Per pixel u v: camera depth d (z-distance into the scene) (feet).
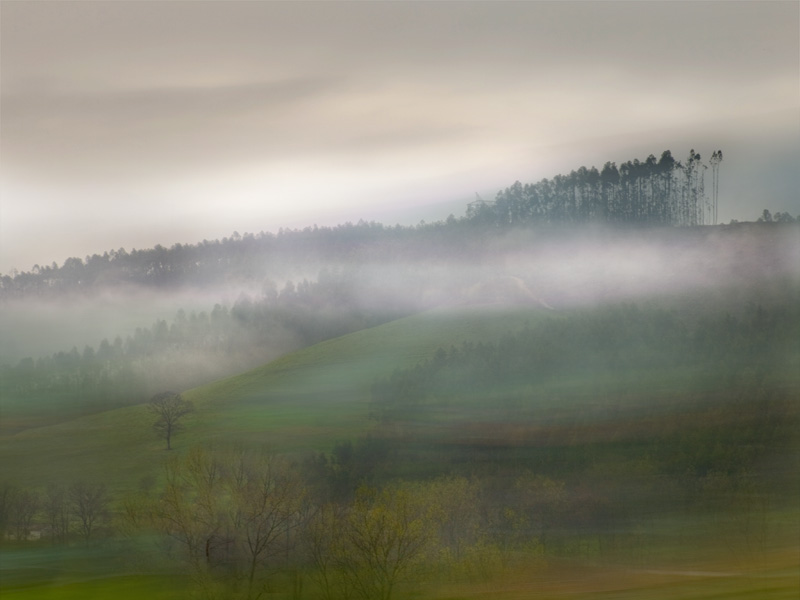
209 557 101.65
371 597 91.50
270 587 95.09
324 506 118.73
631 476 172.55
